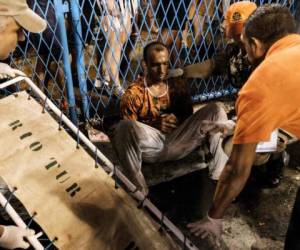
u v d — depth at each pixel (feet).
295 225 6.30
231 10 7.78
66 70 9.69
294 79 4.36
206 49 11.35
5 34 5.02
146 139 8.21
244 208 8.55
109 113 11.01
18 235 5.09
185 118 9.14
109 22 10.11
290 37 4.84
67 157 6.25
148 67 8.29
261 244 7.77
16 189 5.63
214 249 7.64
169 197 8.81
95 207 5.76
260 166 8.98
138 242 5.58
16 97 6.77
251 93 4.50
